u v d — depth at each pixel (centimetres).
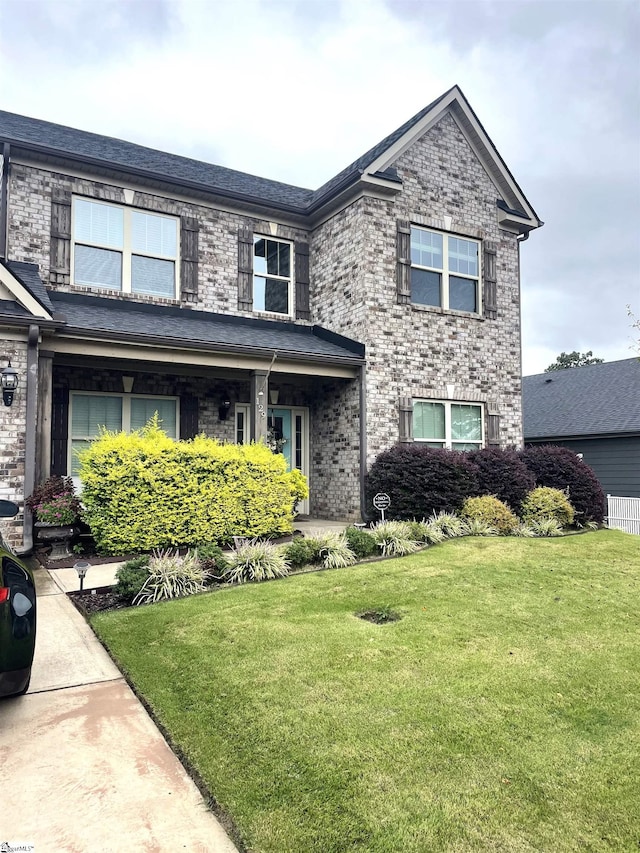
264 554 660
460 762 276
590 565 703
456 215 1189
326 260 1182
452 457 1001
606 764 276
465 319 1190
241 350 909
